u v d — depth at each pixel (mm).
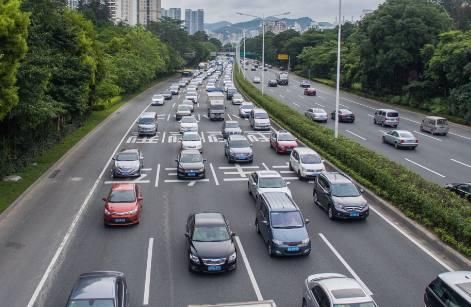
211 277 17812
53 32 39625
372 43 70688
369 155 31766
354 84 88688
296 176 32219
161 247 20484
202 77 118250
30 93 26641
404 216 23766
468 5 95188
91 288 14094
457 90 55031
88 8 118938
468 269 18328
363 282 17406
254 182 27188
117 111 63219
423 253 19984
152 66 93250
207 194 28172
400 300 16125
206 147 41594
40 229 22312
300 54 135875
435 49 62281
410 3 67500
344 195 24188
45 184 29688
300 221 20234
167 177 31828
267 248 20328
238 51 180750
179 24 164250
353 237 21797
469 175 32719
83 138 44125
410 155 38625
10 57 22828
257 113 51719
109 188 29125
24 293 16500
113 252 19938
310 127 43188
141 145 42156
